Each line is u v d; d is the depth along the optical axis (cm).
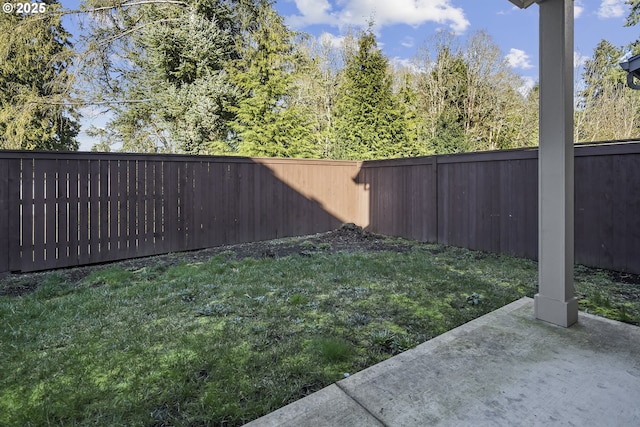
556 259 247
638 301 314
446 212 618
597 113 1634
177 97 1196
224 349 224
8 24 1182
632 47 1584
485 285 359
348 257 486
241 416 163
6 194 438
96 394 178
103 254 507
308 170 739
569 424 150
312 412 161
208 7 1247
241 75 1145
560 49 236
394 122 1130
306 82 1563
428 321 271
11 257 441
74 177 484
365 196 790
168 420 161
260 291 341
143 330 253
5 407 169
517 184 519
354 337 244
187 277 393
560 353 210
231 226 635
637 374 187
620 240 420
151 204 550
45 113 1220
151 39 1181
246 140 1041
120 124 1334
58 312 289
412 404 165
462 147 1333
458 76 1767
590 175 445
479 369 194
